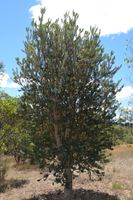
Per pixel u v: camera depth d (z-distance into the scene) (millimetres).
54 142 15906
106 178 20219
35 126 16016
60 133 15703
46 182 20172
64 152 15125
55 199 16281
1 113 20953
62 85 15289
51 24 15688
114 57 15711
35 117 15852
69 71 15328
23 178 21750
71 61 15375
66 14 15750
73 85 15328
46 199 16438
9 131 21156
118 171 22750
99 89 15500
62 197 16531
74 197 16266
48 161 15828
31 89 15633
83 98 15414
